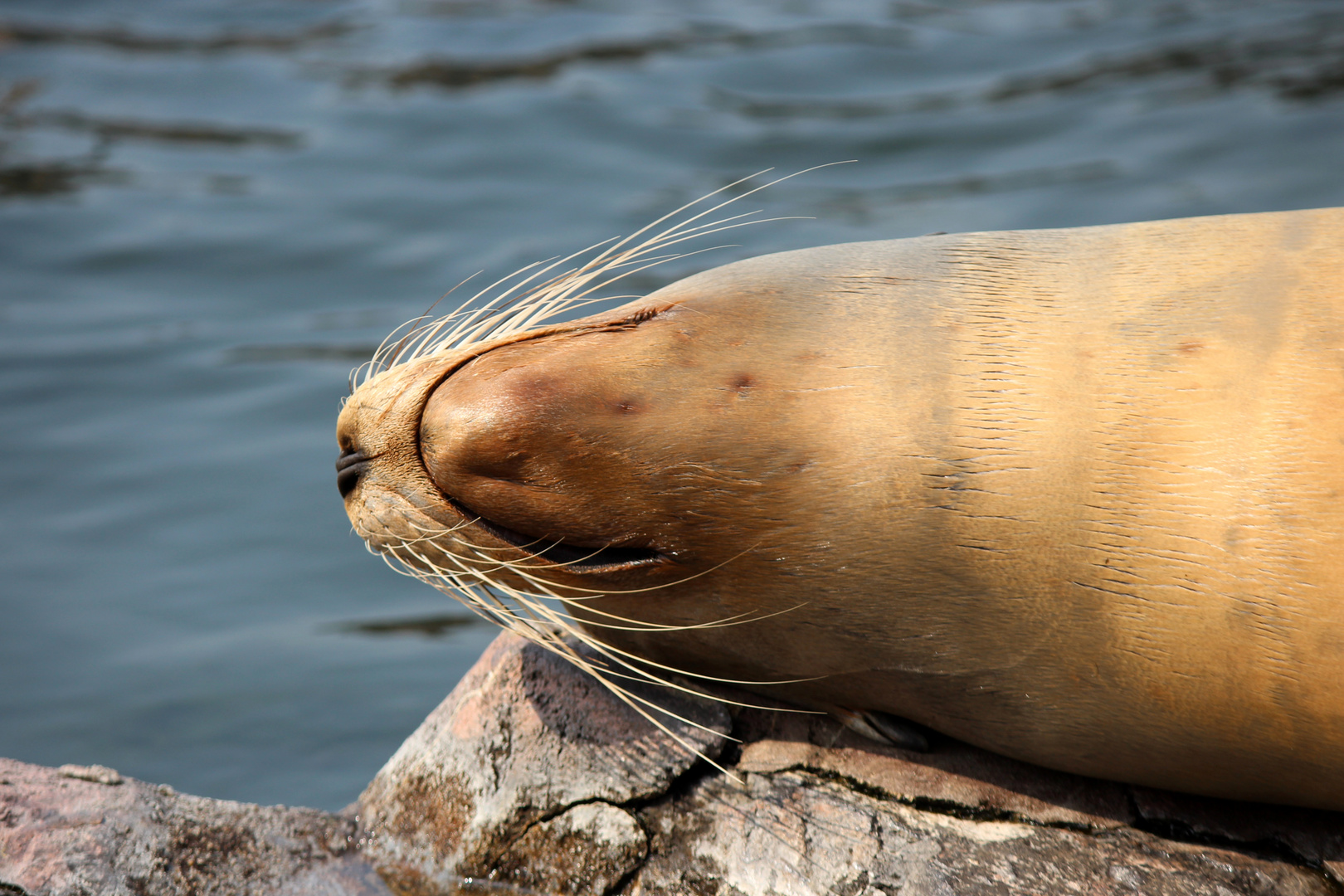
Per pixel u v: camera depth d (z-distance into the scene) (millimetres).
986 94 47938
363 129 47375
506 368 14734
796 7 59750
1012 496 13781
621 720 16312
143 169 44625
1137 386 13805
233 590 27031
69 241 39688
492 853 15688
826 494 14094
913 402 14133
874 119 46250
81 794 15586
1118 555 13555
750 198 40531
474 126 47156
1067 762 15227
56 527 28438
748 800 15484
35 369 33875
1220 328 13883
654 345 14719
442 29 58000
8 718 23016
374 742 22609
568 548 14938
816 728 16281
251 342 35250
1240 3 55406
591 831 15469
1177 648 13539
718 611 14992
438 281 36969
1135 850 14695
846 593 14367
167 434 31625
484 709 16781
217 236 40125
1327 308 13672
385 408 15117
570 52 54469
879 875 14562
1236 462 13297
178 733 22766
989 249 15461
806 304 14953
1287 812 15180
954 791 15445
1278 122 41781
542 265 36625
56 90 50969
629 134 45969
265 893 15211
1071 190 39156
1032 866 14508
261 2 62344
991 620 14133
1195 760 14422
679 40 55281
